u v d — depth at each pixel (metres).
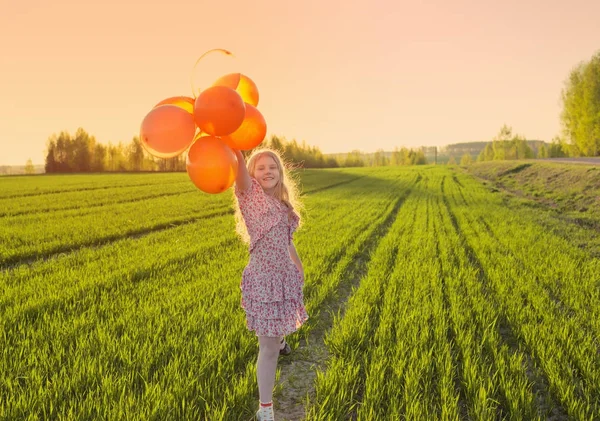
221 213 18.36
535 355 4.36
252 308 3.26
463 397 3.72
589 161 36.44
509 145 95.06
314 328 5.36
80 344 4.31
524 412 3.32
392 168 79.19
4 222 15.02
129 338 4.38
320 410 3.25
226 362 4.02
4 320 5.02
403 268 8.13
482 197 25.67
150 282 7.03
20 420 3.05
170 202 22.42
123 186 34.69
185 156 2.88
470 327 4.93
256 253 3.29
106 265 8.30
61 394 3.35
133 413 3.08
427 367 3.92
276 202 3.36
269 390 3.24
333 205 21.17
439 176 51.66
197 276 7.48
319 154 111.88
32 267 8.56
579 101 57.88
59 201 22.94
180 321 5.04
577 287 6.53
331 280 7.08
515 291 6.43
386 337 4.66
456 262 8.91
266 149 3.49
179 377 3.60
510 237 11.61
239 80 3.09
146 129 2.63
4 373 3.65
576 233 12.41
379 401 3.44
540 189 27.28
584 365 3.94
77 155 97.31
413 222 15.65
